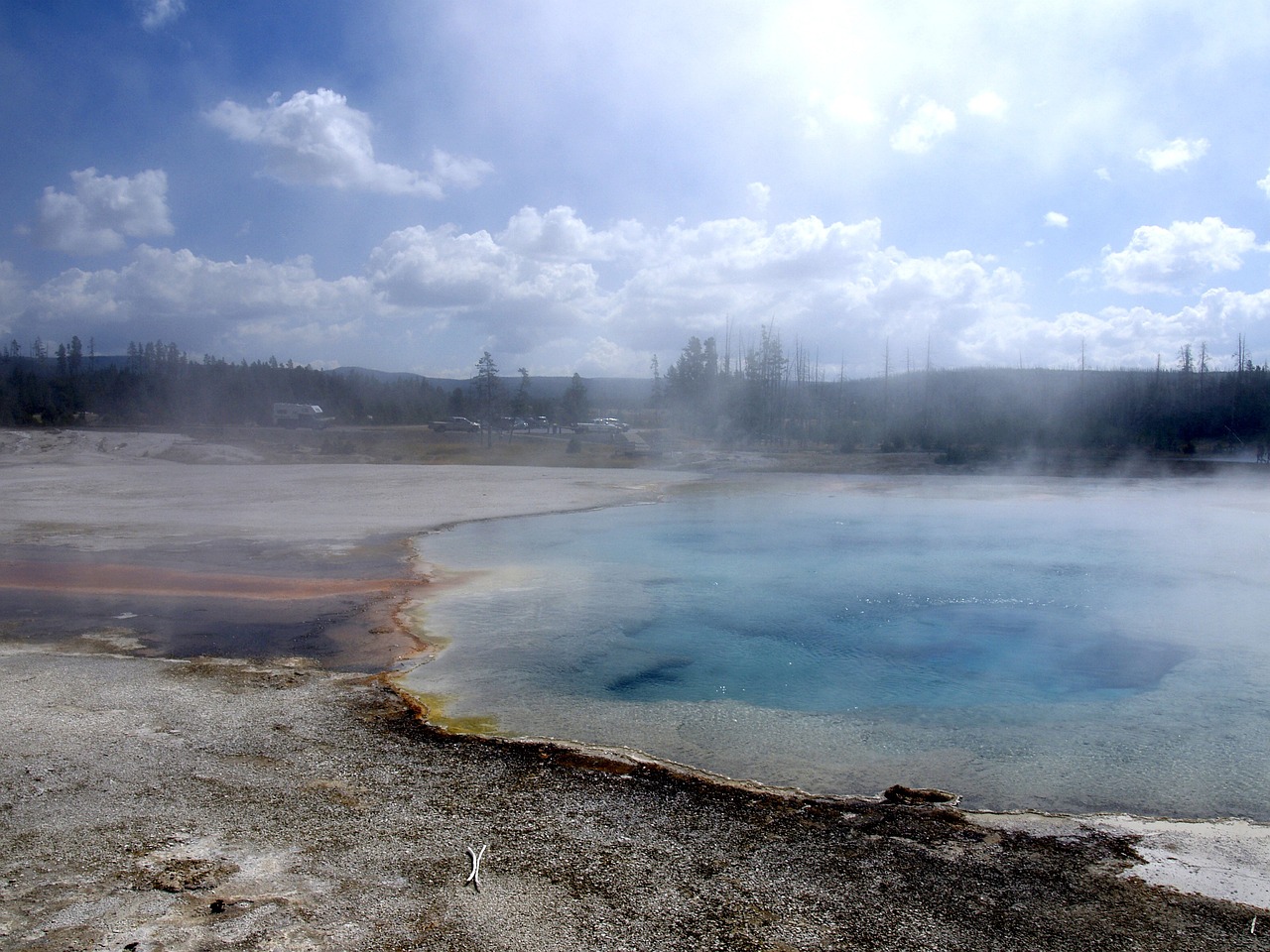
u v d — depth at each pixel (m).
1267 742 5.99
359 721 5.98
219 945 3.23
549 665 7.73
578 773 5.10
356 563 12.88
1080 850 4.20
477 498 22.56
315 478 28.77
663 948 3.25
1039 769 5.48
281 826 4.27
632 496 23.33
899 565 12.80
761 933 3.37
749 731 6.13
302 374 73.12
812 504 21.39
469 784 4.87
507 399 56.66
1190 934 3.41
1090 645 8.62
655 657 8.06
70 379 62.16
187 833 4.19
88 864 3.87
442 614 9.67
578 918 3.45
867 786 5.16
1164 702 6.88
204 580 11.47
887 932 3.39
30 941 3.25
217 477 28.83
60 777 4.83
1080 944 3.32
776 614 9.82
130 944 3.23
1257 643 8.66
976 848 4.20
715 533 16.30
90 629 8.77
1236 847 4.28
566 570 12.37
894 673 7.66
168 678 6.91
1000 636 8.94
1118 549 14.20
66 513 18.78
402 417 68.88
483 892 3.65
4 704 6.12
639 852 4.06
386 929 3.35
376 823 4.33
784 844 4.19
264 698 6.46
